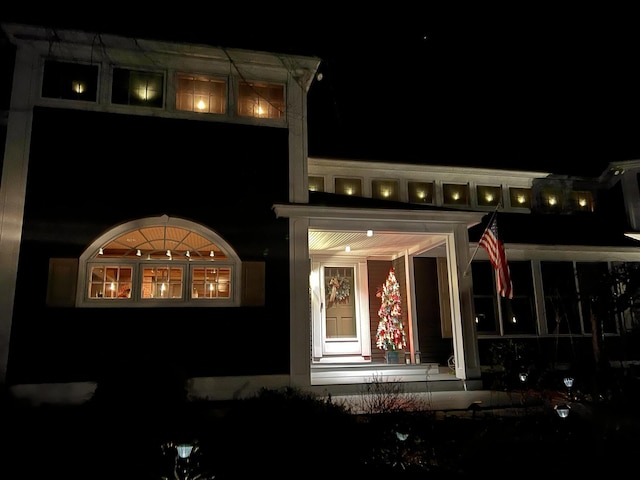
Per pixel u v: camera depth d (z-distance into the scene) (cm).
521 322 1370
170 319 981
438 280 1406
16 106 984
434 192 1541
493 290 1372
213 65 1095
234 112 1094
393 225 1116
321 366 1184
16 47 1009
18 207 949
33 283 932
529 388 1055
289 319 1027
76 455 621
